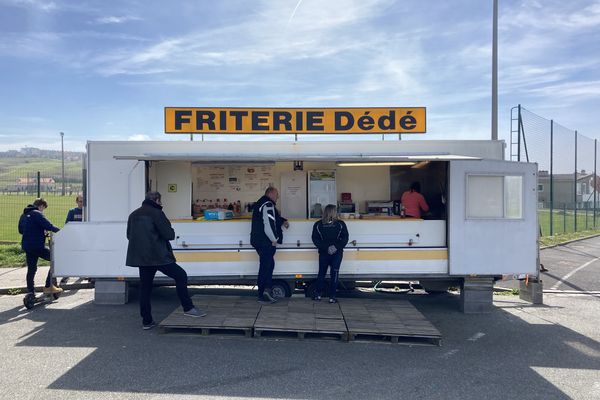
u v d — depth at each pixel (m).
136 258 6.54
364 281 9.20
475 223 8.09
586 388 4.93
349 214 8.53
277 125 9.09
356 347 6.11
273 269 7.96
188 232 8.18
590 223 28.41
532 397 4.70
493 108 11.77
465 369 5.43
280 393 4.69
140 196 8.31
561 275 11.79
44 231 8.30
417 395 4.70
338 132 9.12
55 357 5.63
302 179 9.48
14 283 9.73
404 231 8.23
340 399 4.58
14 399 4.48
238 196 9.80
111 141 8.33
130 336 6.46
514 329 7.10
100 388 4.75
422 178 9.75
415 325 6.52
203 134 9.05
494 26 11.72
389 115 9.16
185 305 6.81
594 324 7.39
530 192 8.17
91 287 9.66
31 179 17.11
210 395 4.62
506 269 8.13
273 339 6.36
